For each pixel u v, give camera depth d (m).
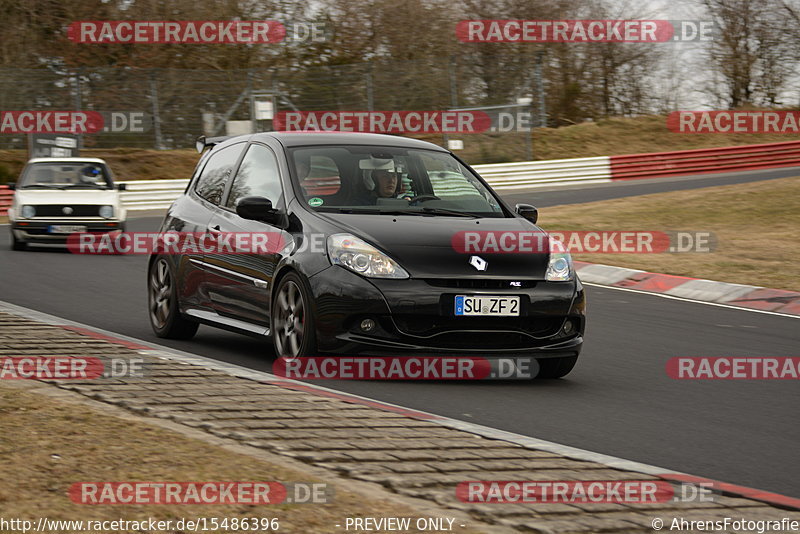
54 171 66.38
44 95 113.44
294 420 19.97
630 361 31.52
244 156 30.80
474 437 19.62
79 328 30.78
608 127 156.38
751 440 22.27
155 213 97.56
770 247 63.09
